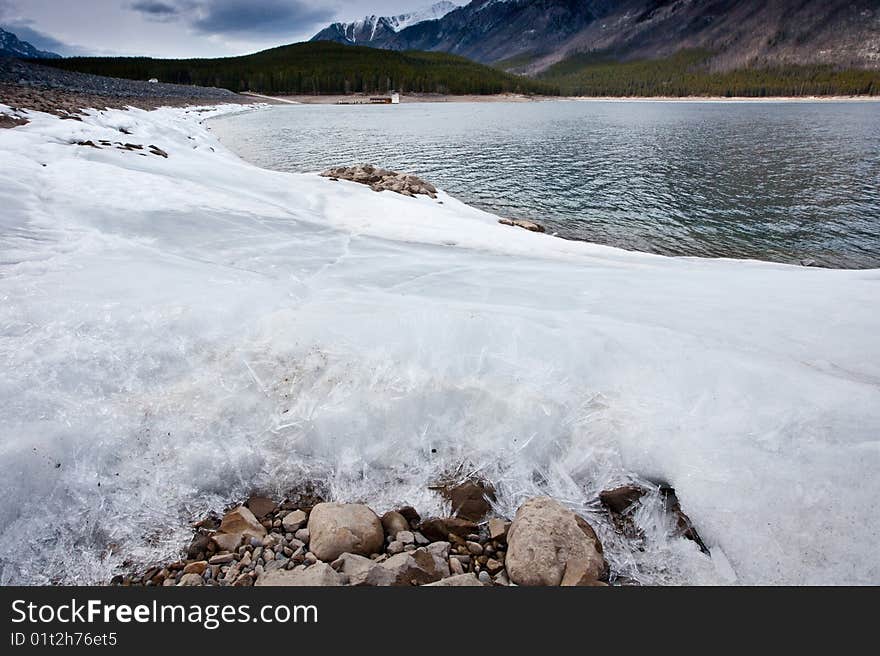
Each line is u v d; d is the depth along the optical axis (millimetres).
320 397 4012
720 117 69938
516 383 4184
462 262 8031
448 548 3254
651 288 6660
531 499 3410
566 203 18328
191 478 3514
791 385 4020
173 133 21188
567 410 4016
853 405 3742
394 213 11492
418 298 5879
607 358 4496
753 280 7086
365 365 4258
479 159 29156
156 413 3783
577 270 7859
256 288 5617
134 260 6133
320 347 4449
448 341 4547
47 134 12688
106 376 3990
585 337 4711
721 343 4801
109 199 8352
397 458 3779
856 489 3172
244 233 8211
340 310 5168
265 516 3422
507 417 3939
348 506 3342
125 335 4395
